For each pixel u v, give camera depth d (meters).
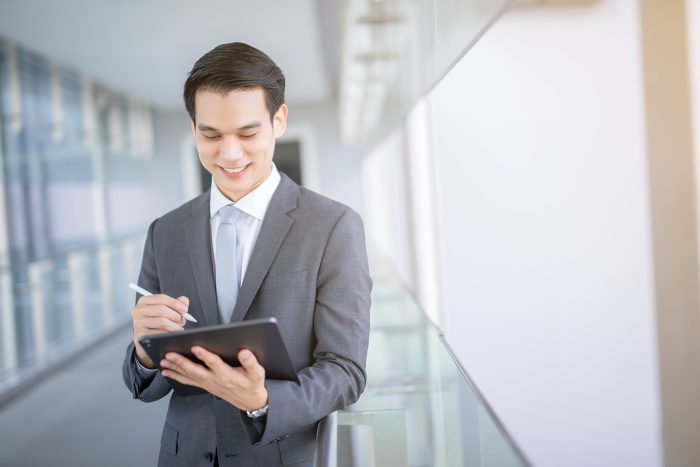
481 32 1.48
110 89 9.50
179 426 1.38
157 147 12.24
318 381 1.20
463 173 2.10
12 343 5.07
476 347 2.18
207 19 5.89
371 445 1.57
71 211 7.31
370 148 6.37
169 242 1.45
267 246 1.34
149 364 1.32
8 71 6.13
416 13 2.57
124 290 8.32
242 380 1.09
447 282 2.44
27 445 3.92
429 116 2.45
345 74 8.08
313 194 1.42
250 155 1.28
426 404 2.37
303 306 1.32
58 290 6.05
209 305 1.37
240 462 1.33
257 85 1.23
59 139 7.15
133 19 5.70
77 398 4.91
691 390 1.27
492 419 1.10
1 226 5.46
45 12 5.31
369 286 1.37
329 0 6.09
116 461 3.58
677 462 1.40
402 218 3.82
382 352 3.18
